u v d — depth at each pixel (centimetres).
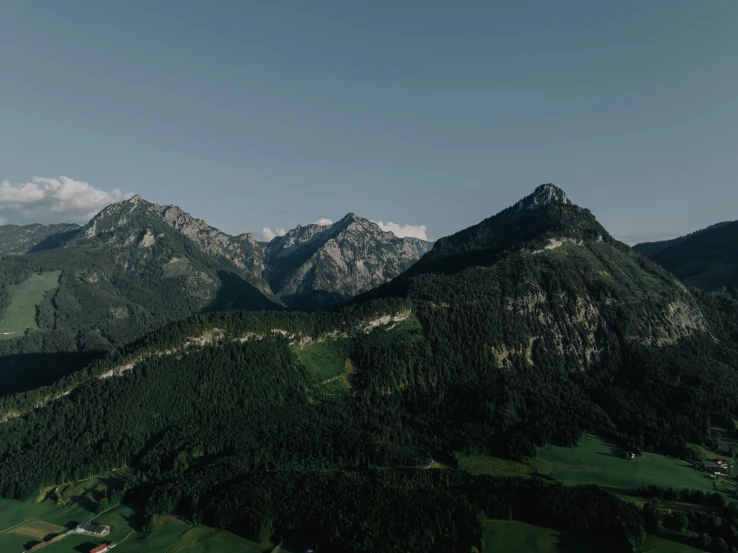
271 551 18062
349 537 17775
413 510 18650
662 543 17325
